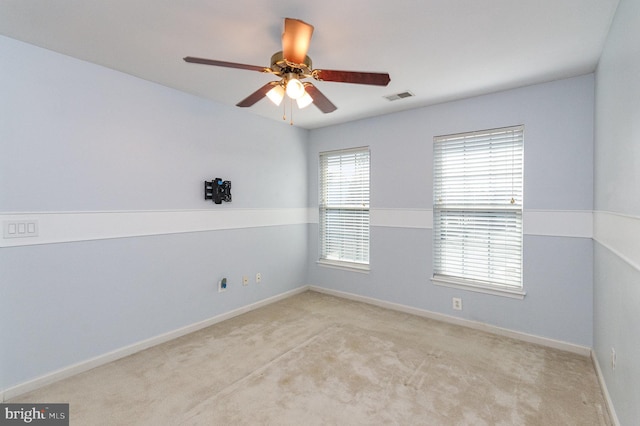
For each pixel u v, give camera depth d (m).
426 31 1.92
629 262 1.46
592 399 2.00
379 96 3.06
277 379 2.22
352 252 4.12
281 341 2.83
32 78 2.10
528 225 2.81
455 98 3.13
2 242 1.99
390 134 3.66
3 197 2.00
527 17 1.78
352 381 2.20
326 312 3.58
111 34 1.97
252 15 1.76
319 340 2.85
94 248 2.42
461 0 1.62
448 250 3.35
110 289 2.50
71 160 2.29
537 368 2.37
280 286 4.07
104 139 2.46
